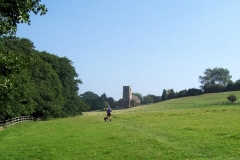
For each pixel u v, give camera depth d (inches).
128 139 927.7
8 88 475.2
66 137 1056.2
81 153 739.4
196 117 1865.2
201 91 7815.0
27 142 974.4
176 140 874.8
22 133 1285.7
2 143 977.5
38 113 2982.3
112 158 662.5
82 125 1670.8
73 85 3939.5
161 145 788.0
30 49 2711.6
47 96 2903.5
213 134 971.3
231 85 7224.4
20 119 2172.7
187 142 825.5
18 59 498.0
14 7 437.1
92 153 730.2
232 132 984.9
